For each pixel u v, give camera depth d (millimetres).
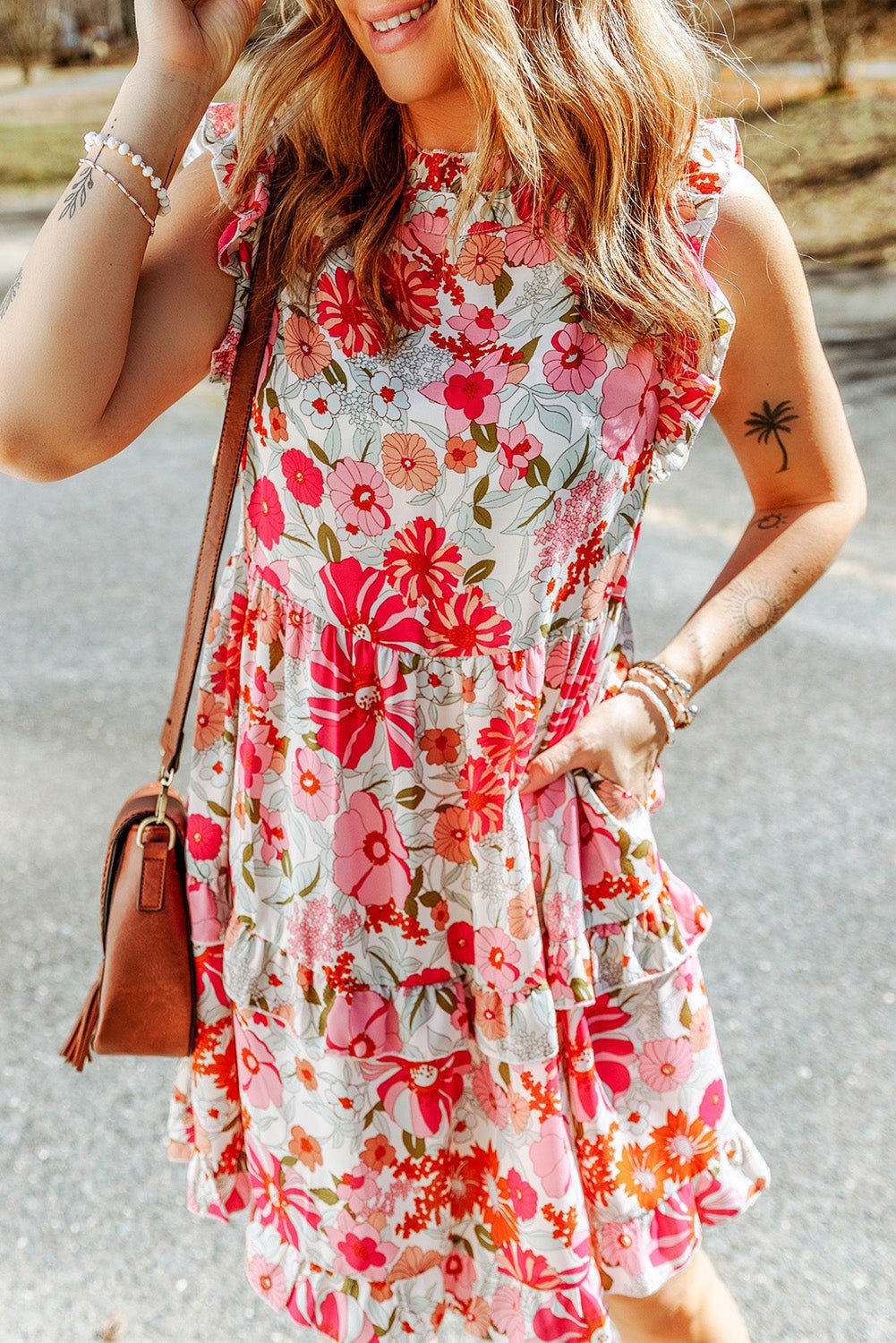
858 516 1566
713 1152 1549
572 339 1329
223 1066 1565
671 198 1334
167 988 1488
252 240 1374
